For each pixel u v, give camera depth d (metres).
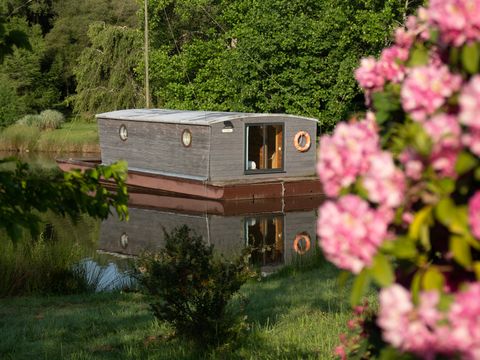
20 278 13.00
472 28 2.10
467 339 1.94
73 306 11.38
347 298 10.39
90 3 60.53
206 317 8.01
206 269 7.99
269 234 20.84
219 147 26.98
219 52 38.22
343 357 4.39
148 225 22.66
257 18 34.22
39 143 44.94
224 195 25.88
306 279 12.88
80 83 50.19
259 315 9.56
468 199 2.25
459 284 2.28
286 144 28.16
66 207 4.26
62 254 14.27
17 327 9.70
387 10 31.56
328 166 2.30
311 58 33.47
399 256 2.25
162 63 38.66
